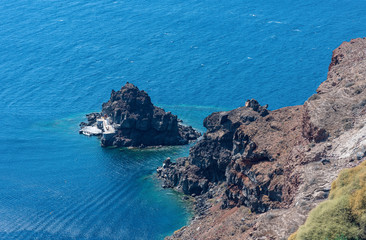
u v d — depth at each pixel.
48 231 191.88
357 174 101.94
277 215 118.00
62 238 187.00
